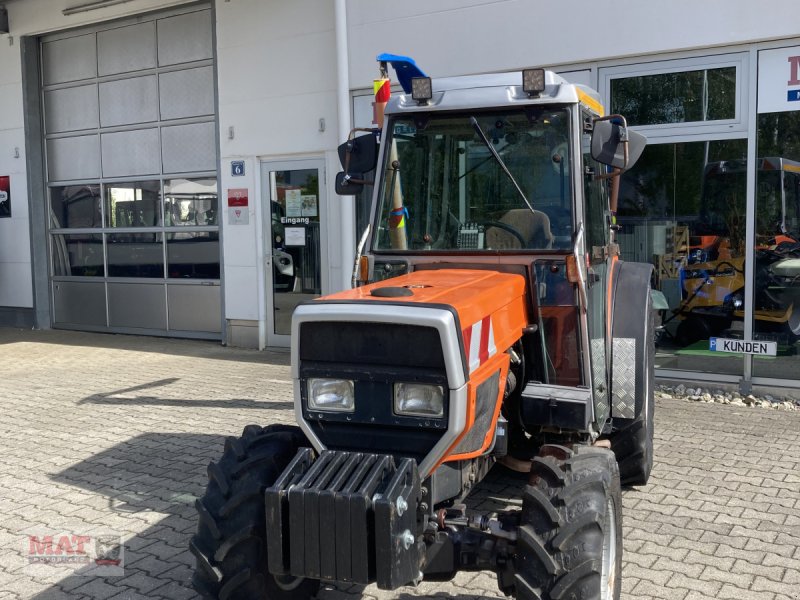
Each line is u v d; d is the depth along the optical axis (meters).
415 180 4.32
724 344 7.67
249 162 10.58
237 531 3.18
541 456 3.38
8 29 12.84
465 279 3.79
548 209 4.06
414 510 2.98
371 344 3.14
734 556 4.32
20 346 11.62
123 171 12.27
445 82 4.37
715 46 7.41
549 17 8.12
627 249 8.12
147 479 5.66
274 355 10.41
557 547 3.00
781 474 5.57
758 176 7.41
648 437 5.15
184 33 11.41
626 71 7.88
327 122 9.90
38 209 13.10
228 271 10.95
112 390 8.52
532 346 4.06
